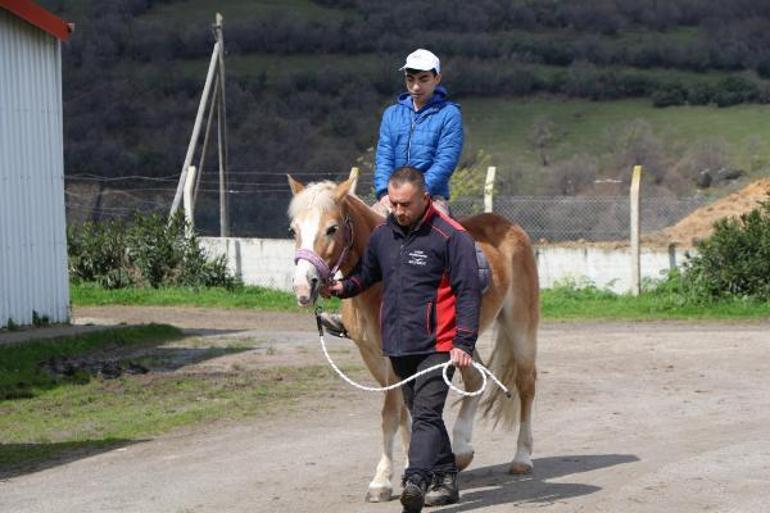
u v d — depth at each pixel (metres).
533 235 30.36
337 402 11.84
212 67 30.95
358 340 8.10
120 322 19.89
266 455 9.37
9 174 17.22
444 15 68.38
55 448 9.99
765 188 26.00
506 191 48.19
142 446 9.95
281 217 40.91
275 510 7.66
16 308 17.28
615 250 23.05
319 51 63.38
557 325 19.38
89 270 26.48
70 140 54.38
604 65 63.81
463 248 7.34
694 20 70.06
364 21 66.25
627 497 7.69
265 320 20.70
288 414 11.23
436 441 7.21
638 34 67.88
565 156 52.12
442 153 8.89
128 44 63.25
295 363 14.69
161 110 57.03
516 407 8.85
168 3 69.50
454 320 7.39
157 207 41.66
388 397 7.98
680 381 12.88
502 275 8.55
